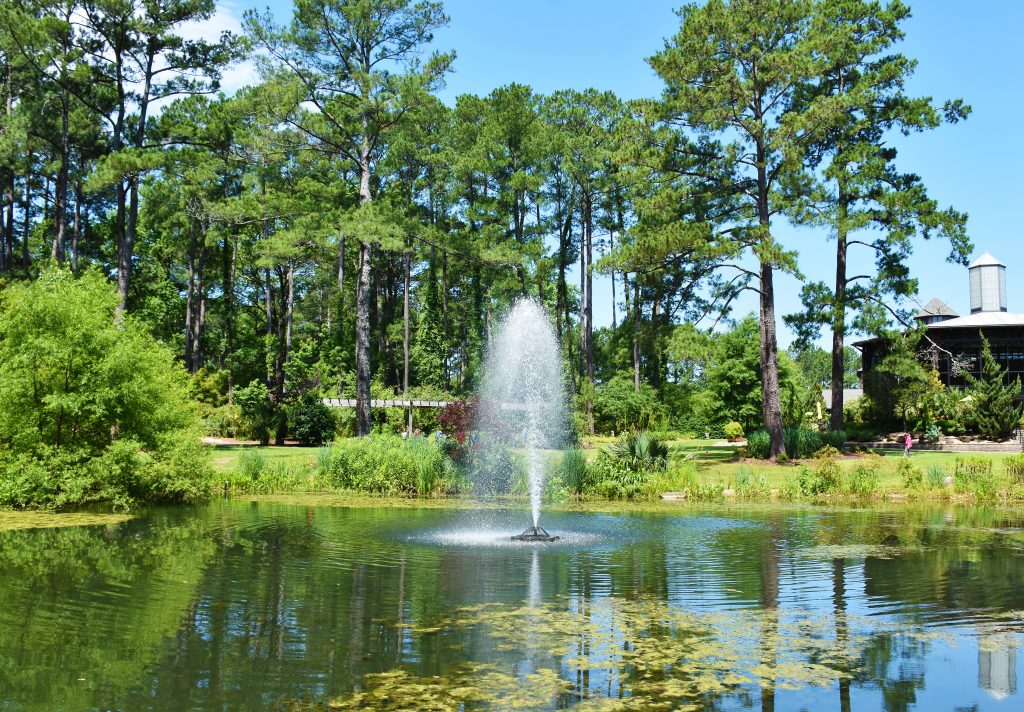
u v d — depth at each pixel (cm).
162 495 1716
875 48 3128
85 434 1597
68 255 4409
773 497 1881
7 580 877
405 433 3444
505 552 1090
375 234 3030
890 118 3098
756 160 2873
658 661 611
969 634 693
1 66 3566
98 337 1548
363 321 3145
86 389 1535
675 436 4231
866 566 1004
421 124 4334
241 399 3494
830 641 668
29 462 1486
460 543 1162
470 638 669
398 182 4969
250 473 1958
